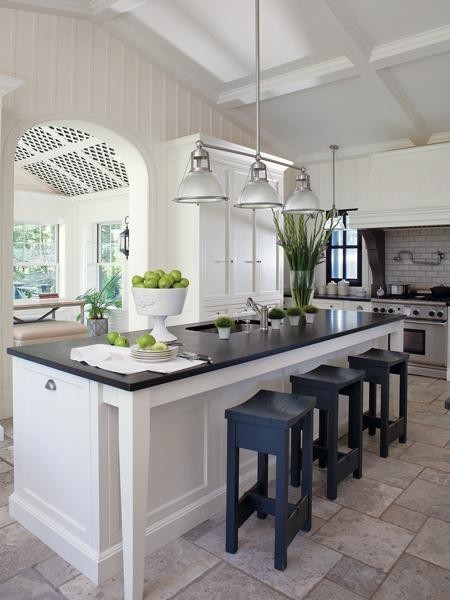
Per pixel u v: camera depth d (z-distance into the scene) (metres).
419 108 5.06
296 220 6.61
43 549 2.26
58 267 8.17
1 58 3.85
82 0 4.07
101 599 1.92
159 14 4.21
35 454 2.37
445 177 5.31
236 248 5.26
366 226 5.81
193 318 4.88
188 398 2.40
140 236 5.03
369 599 1.92
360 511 2.61
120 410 1.88
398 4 3.68
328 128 5.78
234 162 5.18
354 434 3.02
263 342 2.76
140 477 1.88
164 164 5.07
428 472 3.11
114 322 7.75
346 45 4.10
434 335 5.45
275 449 2.08
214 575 2.06
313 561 2.16
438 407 4.47
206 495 2.53
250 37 4.33
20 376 2.45
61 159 6.88
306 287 3.67
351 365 3.47
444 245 5.95
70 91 4.27
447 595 1.94
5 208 3.93
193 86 5.15
